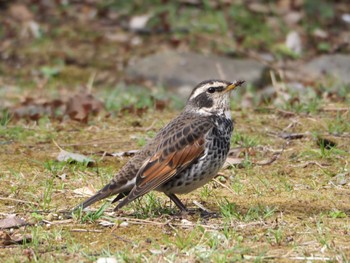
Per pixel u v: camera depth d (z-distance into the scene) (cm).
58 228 988
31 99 1828
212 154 1011
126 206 1067
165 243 924
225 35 2431
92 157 1313
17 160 1291
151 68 2161
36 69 2212
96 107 1669
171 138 1005
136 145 1391
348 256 873
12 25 2458
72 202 1091
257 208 1044
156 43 2389
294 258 872
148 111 1652
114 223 999
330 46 2414
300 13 2570
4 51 2311
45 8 2566
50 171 1228
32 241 934
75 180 1189
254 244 916
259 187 1158
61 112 1673
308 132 1415
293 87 1861
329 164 1262
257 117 1531
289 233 953
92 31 2447
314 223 991
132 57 2297
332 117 1512
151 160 996
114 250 912
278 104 1595
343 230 962
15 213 1048
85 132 1480
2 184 1166
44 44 2359
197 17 2531
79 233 970
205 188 1130
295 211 1043
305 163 1264
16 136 1451
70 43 2373
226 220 995
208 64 2166
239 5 2575
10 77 2155
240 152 1322
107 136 1452
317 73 2152
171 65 2158
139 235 960
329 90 1772
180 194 1109
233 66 2150
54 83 2106
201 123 1016
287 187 1148
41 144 1405
